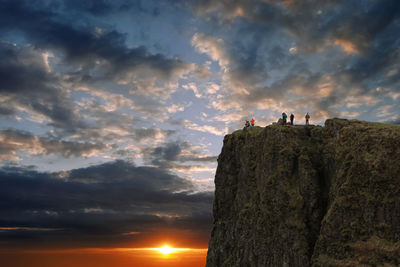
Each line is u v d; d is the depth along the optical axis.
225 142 94.19
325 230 55.81
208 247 87.81
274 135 73.00
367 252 50.44
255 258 67.19
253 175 78.25
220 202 88.31
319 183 64.50
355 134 60.78
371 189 54.31
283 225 62.75
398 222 50.44
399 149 54.53
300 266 58.06
